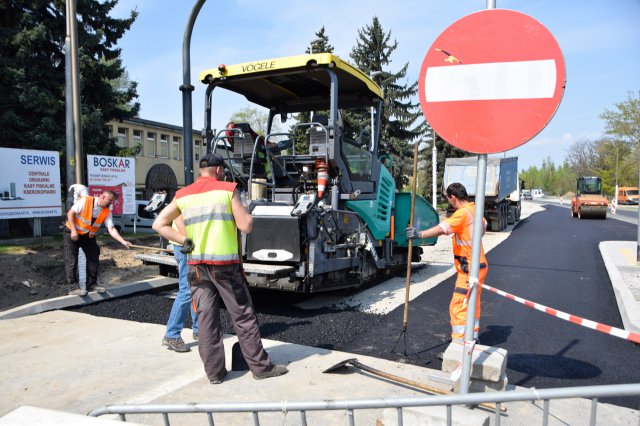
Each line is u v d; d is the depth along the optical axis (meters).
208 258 3.85
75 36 7.70
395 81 29.91
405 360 4.63
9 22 13.78
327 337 5.28
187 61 7.64
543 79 2.75
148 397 3.65
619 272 8.85
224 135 7.18
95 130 14.60
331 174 6.70
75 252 6.71
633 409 3.61
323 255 6.26
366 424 3.24
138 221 15.10
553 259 11.31
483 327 5.80
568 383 4.13
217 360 3.90
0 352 4.61
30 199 10.49
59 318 5.82
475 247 3.01
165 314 6.13
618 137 36.72
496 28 2.85
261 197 7.28
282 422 3.27
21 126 13.31
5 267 7.95
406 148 29.77
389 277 9.14
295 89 7.62
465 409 2.79
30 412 2.12
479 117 2.91
